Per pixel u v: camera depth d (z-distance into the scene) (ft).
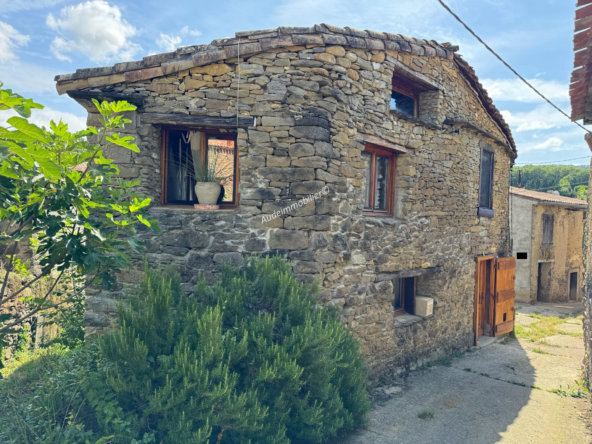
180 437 10.31
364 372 14.76
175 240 15.49
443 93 22.20
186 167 17.21
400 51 19.03
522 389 18.54
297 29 15.17
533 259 46.19
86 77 15.39
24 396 12.51
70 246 9.28
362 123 17.20
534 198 45.57
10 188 8.68
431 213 21.74
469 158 25.07
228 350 11.51
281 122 15.19
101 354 11.81
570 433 14.39
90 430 10.39
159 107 15.51
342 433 13.61
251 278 14.39
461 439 13.76
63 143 9.26
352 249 16.85
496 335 28.45
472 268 26.25
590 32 12.28
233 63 15.33
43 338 22.63
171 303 12.42
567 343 27.84
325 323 13.85
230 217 15.38
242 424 10.62
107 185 15.49
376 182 19.89
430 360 22.25
